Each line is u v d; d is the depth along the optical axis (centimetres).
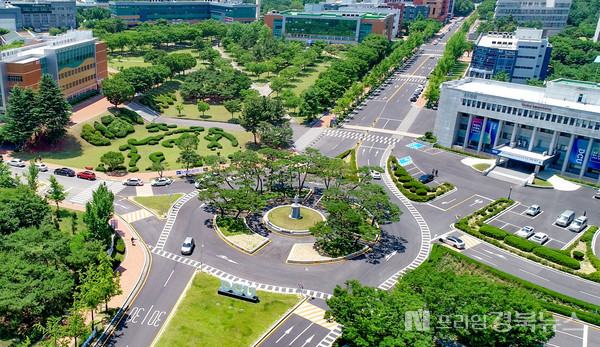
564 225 12569
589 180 15475
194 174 15212
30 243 8825
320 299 9500
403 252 11238
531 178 15125
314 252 11050
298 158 13462
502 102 16200
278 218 12362
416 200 13825
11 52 17550
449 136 17912
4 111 16688
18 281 8106
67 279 8444
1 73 16312
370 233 10531
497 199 14138
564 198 14300
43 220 10112
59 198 11738
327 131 19788
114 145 17150
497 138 16825
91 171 14888
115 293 8619
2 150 15888
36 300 7919
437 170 16062
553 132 15800
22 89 16700
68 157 15912
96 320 8625
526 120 15912
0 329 8069
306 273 10325
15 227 9931
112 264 10169
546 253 10994
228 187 14575
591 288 10038
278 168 13412
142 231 11775
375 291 8388
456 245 11406
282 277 10150
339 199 12569
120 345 8094
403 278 8500
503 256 11181
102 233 10388
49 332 7356
